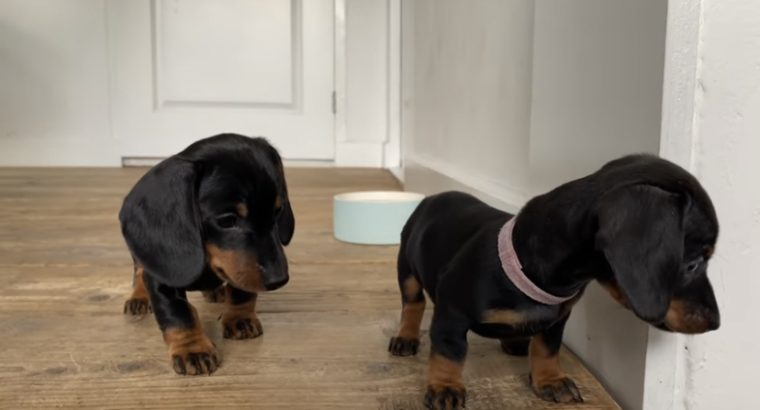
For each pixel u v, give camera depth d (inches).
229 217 45.4
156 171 45.3
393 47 160.7
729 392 40.4
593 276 37.0
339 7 165.5
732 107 38.2
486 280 38.8
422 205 51.8
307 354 48.5
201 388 42.9
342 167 169.5
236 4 164.2
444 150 98.2
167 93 166.7
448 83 94.8
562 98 50.4
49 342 50.6
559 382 41.9
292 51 167.2
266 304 60.3
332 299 62.0
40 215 104.0
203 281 49.3
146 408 40.2
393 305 60.3
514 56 65.7
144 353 48.5
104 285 66.0
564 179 50.3
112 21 162.7
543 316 39.0
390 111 164.7
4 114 164.7
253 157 47.3
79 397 41.5
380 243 84.8
